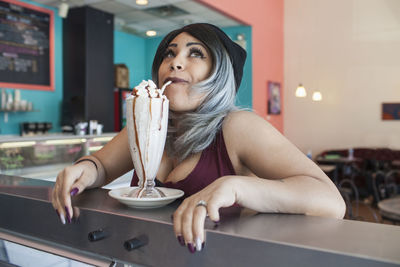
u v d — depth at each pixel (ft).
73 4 17.62
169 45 3.24
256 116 3.01
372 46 25.38
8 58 16.39
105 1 16.61
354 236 1.74
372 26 25.34
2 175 3.93
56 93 18.54
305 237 1.73
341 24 26.30
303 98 27.63
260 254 1.71
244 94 22.34
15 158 9.12
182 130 3.12
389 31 24.84
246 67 22.27
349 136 26.23
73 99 18.31
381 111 25.17
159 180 3.31
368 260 1.47
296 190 2.26
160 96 2.40
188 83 3.05
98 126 17.04
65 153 10.52
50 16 18.08
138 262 2.11
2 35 16.15
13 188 3.07
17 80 16.75
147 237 2.07
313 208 2.25
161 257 2.01
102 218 2.28
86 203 2.52
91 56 18.19
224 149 3.00
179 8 16.48
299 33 27.63
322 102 27.04
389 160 23.07
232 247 1.79
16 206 2.80
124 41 20.58
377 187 20.62
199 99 3.06
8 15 16.37
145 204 2.27
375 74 25.34
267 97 24.93
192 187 3.02
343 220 2.06
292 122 28.04
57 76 18.56
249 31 22.00
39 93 17.78
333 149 26.68
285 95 28.17
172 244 1.97
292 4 27.78
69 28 18.44
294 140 27.96
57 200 2.54
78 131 16.39
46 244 2.64
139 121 2.35
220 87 3.07
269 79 25.26
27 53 17.16
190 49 3.09
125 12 17.83
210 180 3.00
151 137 2.37
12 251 2.90
